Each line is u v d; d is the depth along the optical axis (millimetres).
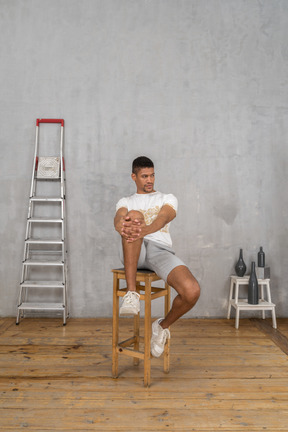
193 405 1757
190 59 3467
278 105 3510
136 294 1891
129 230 1888
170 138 3441
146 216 2164
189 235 3434
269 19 3508
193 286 1871
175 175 3438
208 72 3475
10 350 2514
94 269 3410
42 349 2537
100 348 2570
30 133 3438
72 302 3396
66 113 3438
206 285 3432
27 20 3441
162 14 3467
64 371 2162
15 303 3402
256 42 3502
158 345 1997
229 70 3484
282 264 3475
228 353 2486
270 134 3500
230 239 3451
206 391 1906
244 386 1970
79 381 2023
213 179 3455
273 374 2135
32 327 3068
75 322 3230
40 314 3391
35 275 3412
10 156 3434
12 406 1736
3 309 3396
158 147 3436
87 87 3438
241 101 3486
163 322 2039
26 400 1797
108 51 3451
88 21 3445
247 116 3488
